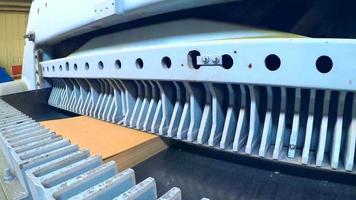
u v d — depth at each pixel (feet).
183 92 1.87
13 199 1.24
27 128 1.73
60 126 2.39
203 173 1.74
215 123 1.66
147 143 1.96
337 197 1.41
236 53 1.31
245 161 1.84
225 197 1.47
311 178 1.59
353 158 1.29
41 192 0.90
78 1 2.30
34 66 3.63
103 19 2.04
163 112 1.92
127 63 1.85
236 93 1.64
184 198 1.48
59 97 3.42
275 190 1.51
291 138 1.43
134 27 2.16
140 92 2.13
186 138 1.77
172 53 1.56
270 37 1.34
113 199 0.82
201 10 1.78
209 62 1.41
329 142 1.41
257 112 1.55
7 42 14.03
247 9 1.69
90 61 2.22
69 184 0.89
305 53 1.13
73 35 2.80
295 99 1.42
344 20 1.69
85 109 2.76
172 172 1.77
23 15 14.10
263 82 1.25
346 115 1.36
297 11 1.79
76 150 1.24
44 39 3.19
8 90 3.84
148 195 0.88
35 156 1.19
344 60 1.07
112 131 2.19
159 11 1.82
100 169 0.99
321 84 1.12
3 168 1.54
